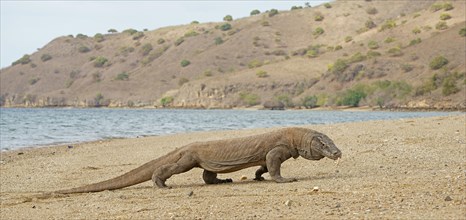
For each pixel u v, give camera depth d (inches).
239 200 420.8
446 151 645.3
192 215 375.2
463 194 377.1
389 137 791.7
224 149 530.6
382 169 567.5
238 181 552.4
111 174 673.6
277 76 7647.6
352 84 6752.0
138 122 2970.0
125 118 3796.8
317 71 7696.9
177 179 591.2
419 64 6540.4
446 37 6943.9
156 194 489.7
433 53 6653.5
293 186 478.0
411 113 4800.7
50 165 783.1
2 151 1082.1
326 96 6505.9
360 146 733.3
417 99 5654.5
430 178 450.6
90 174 681.6
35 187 597.0
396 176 487.2
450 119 1064.2
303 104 6614.2
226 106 7406.5
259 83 7524.6
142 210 406.3
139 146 1040.2
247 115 4409.5
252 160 525.0
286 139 523.2
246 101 7258.9
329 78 7066.9
